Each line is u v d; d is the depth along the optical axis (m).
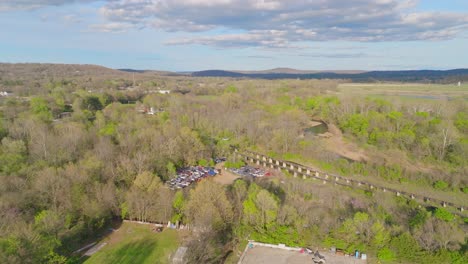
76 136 123.75
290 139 147.50
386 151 140.00
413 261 65.94
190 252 67.38
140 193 87.56
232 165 132.50
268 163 138.62
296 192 97.44
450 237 69.75
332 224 75.56
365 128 157.38
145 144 128.88
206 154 142.25
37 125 135.12
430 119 163.12
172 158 127.75
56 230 70.19
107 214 83.56
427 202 100.00
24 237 61.34
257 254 70.88
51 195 83.25
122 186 97.00
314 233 73.69
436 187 108.38
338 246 71.31
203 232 72.56
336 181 116.94
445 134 134.38
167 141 134.12
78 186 84.94
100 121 155.12
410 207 94.38
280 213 77.44
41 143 114.12
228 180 120.25
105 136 130.75
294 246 72.75
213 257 69.12
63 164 105.19
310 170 127.88
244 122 171.00
